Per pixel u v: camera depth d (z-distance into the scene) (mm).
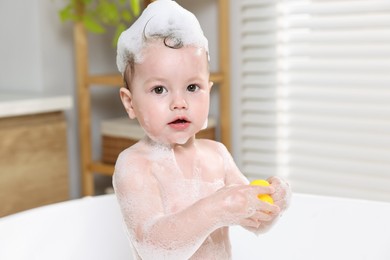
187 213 627
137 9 1695
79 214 1105
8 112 1604
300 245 1110
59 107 1750
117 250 1121
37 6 1937
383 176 1774
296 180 1905
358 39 1735
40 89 1957
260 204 619
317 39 1795
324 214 1103
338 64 1783
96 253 1109
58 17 1996
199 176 755
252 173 1976
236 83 1952
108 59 2152
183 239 627
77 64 1885
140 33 697
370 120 1782
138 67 699
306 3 1816
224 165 797
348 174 1829
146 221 669
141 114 708
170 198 723
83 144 1914
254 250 1126
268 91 1902
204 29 2002
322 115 1842
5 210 1623
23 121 1667
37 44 1944
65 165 1786
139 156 725
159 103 695
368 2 1712
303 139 1872
